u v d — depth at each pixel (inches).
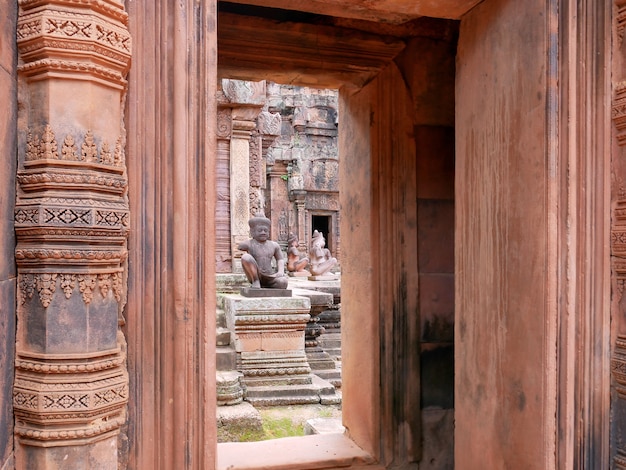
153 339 63.8
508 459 80.5
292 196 821.2
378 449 126.5
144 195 63.6
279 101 811.4
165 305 64.5
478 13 88.4
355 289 138.2
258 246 286.2
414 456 126.2
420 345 127.5
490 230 85.4
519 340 78.7
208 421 65.7
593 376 76.1
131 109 62.9
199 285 65.9
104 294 59.0
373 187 127.0
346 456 127.8
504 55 82.0
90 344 57.8
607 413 76.7
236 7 120.1
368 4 87.7
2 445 54.5
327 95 824.9
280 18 123.3
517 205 79.3
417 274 126.8
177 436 64.2
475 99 89.3
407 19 116.0
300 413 226.2
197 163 65.7
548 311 73.8
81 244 57.3
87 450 57.8
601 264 76.3
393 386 126.3
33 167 57.4
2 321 54.3
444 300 129.1
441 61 128.5
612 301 77.2
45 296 56.4
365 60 123.8
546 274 73.9
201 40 66.1
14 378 57.8
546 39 73.9
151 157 63.9
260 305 246.7
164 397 64.2
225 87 393.1
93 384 57.6
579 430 75.5
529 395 76.5
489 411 85.1
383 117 126.0
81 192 57.5
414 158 126.3
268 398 235.9
